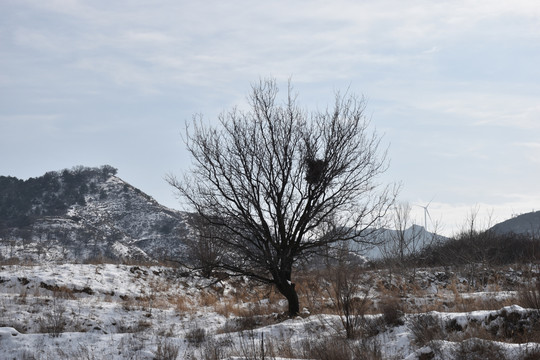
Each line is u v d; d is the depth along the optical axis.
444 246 34.88
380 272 27.86
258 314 19.91
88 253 121.94
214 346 14.11
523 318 11.83
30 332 16.25
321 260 20.72
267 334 15.39
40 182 183.75
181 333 17.14
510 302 14.84
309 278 23.52
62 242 128.12
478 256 32.03
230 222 18.58
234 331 16.98
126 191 181.88
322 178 18.17
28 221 147.38
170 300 23.31
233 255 19.41
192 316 20.25
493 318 12.13
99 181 190.88
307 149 18.41
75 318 17.81
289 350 12.89
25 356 13.34
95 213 164.38
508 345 9.95
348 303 15.00
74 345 14.39
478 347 10.02
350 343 13.02
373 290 23.55
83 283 22.19
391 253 29.14
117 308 19.86
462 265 31.55
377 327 14.20
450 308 16.33
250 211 18.53
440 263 34.38
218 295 25.66
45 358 13.34
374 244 19.31
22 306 18.27
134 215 163.00
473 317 12.32
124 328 17.89
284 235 18.25
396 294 20.05
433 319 12.88
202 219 19.47
